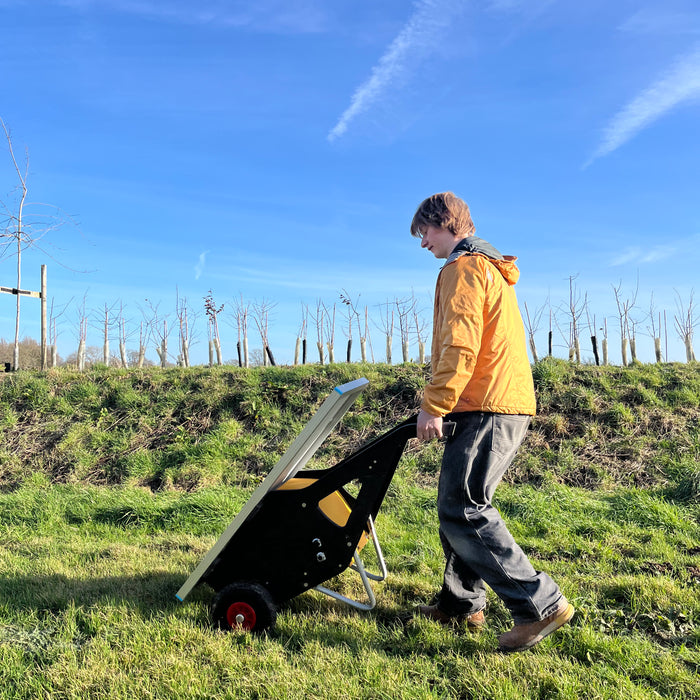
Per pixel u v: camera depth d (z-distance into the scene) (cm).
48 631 298
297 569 301
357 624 307
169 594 342
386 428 763
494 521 271
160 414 831
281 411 820
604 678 251
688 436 714
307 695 239
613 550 428
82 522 566
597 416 760
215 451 733
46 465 757
